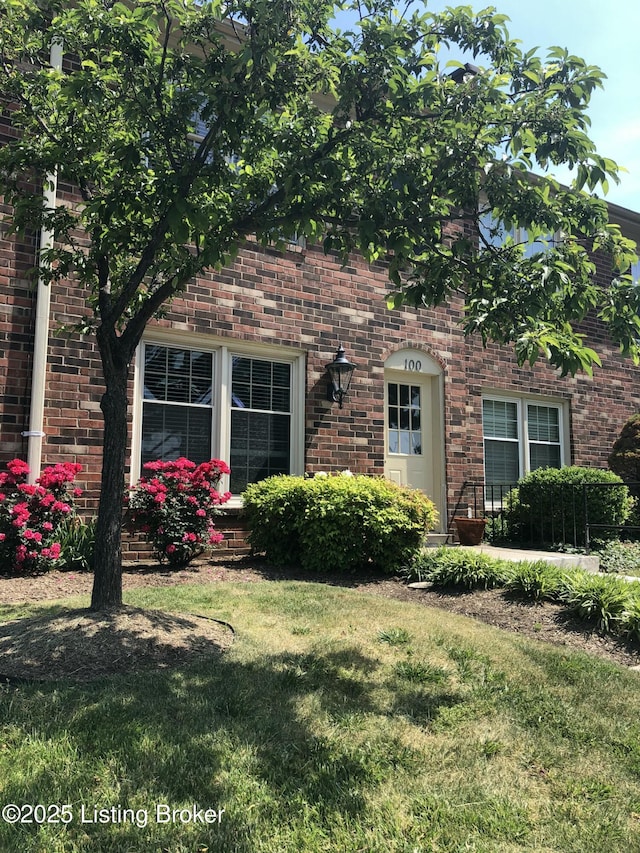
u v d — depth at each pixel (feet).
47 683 10.21
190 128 12.86
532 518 29.17
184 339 24.50
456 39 12.09
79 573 19.79
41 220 14.03
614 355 39.58
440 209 13.17
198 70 11.53
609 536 28.86
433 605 17.67
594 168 11.35
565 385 36.88
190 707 9.55
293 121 12.75
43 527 19.58
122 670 11.07
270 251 26.55
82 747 8.19
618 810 7.53
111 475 13.58
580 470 29.63
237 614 15.26
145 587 18.35
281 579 20.79
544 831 7.02
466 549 23.00
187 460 22.71
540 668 12.36
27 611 14.69
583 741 9.35
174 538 21.61
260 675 11.11
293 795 7.39
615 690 11.33
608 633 14.64
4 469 20.27
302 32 11.91
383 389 29.35
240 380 26.09
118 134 13.70
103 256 13.84
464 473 31.60
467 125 11.87
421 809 7.28
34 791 7.16
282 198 12.69
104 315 13.73
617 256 12.47
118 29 11.49
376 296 29.50
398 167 11.54
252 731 8.93
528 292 11.49
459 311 32.45
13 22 14.06
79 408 21.61
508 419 34.91
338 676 11.39
